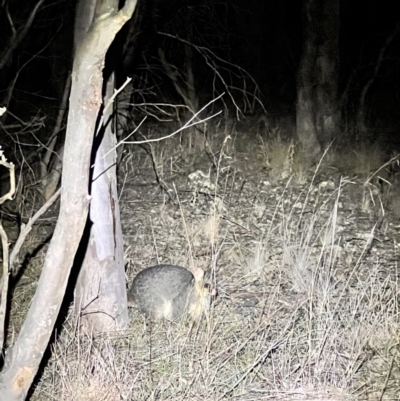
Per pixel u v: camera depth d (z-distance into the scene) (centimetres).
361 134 476
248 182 385
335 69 450
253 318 228
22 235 173
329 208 339
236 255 283
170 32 422
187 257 278
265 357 201
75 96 147
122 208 345
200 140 448
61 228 152
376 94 591
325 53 443
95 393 183
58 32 366
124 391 185
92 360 194
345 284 248
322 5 440
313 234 304
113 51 207
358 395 189
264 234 305
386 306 229
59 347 198
